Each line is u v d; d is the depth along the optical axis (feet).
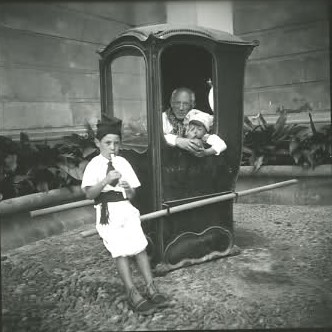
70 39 14.85
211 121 9.63
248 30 16.83
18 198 11.66
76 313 7.50
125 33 8.96
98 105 16.15
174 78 10.77
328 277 8.68
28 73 14.01
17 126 13.80
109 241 7.67
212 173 9.55
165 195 8.91
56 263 9.95
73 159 13.30
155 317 7.18
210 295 7.93
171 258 9.16
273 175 15.83
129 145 9.43
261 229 12.43
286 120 16.61
